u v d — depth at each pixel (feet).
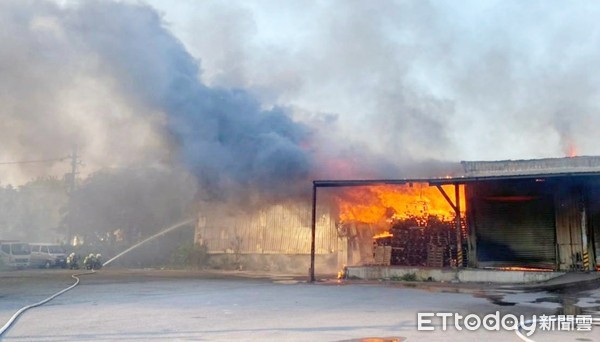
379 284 53.31
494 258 60.75
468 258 61.82
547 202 59.36
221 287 49.55
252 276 70.23
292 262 87.10
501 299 37.86
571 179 54.70
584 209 57.11
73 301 36.40
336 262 81.41
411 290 45.83
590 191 57.62
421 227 69.26
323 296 40.16
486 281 53.78
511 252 60.08
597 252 56.08
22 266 92.02
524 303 35.14
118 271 85.87
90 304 34.40
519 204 60.70
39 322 25.95
